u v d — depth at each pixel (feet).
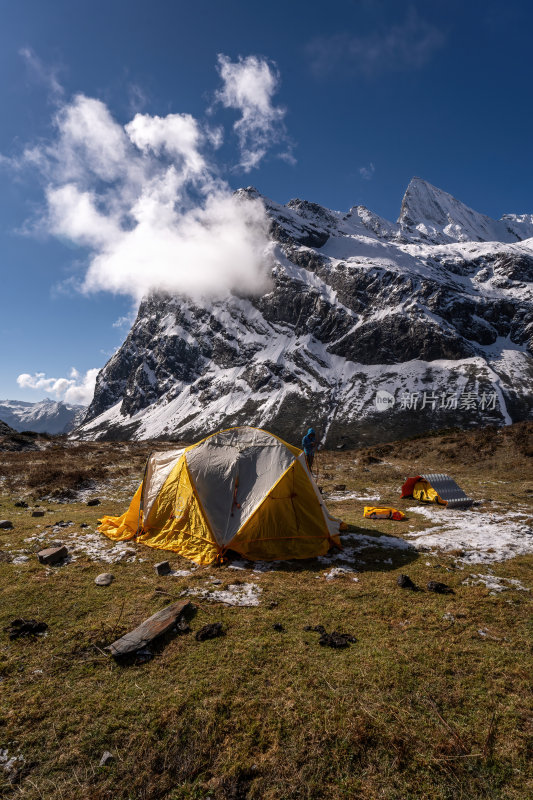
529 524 38.42
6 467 69.26
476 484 61.82
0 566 26.78
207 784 11.15
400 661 16.44
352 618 20.31
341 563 28.43
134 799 10.71
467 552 30.17
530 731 12.73
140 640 17.71
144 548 31.22
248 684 15.03
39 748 12.28
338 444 496.64
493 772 11.28
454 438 96.99
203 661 16.58
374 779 11.14
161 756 12.01
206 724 13.08
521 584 24.52
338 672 15.69
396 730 12.75
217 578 25.72
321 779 11.17
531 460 72.59
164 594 22.94
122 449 108.78
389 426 531.50
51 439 136.87
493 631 18.93
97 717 13.52
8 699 14.37
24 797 10.66
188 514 32.32
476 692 14.55
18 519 39.91
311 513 32.27
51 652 17.16
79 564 27.48
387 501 51.26
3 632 18.70
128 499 51.72
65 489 54.08
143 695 14.57
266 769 11.51
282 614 20.75
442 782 11.02
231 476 32.81
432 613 20.77
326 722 13.08
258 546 30.37
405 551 30.89
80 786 11.04
